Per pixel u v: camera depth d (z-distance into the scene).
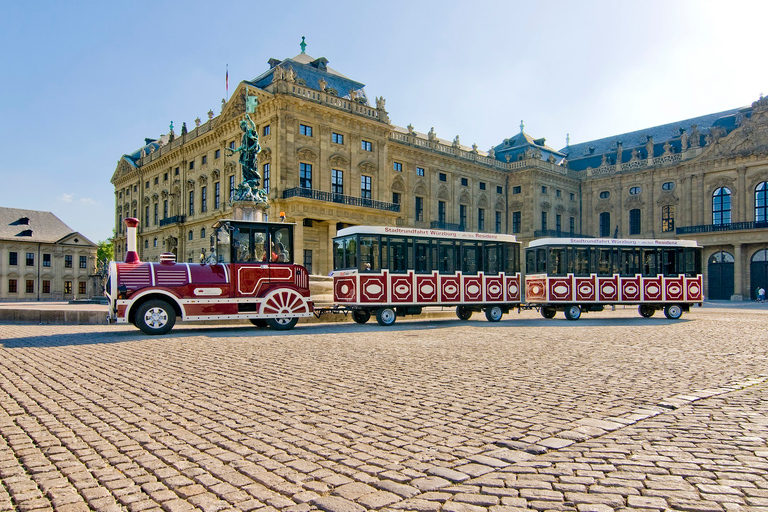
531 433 6.45
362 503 4.49
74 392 8.90
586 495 4.61
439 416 7.29
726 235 61.88
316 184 49.72
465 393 8.73
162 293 18.83
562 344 15.68
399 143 59.88
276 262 20.81
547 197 73.88
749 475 5.01
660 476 5.02
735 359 12.60
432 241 24.92
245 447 6.00
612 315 32.97
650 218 71.69
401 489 4.77
